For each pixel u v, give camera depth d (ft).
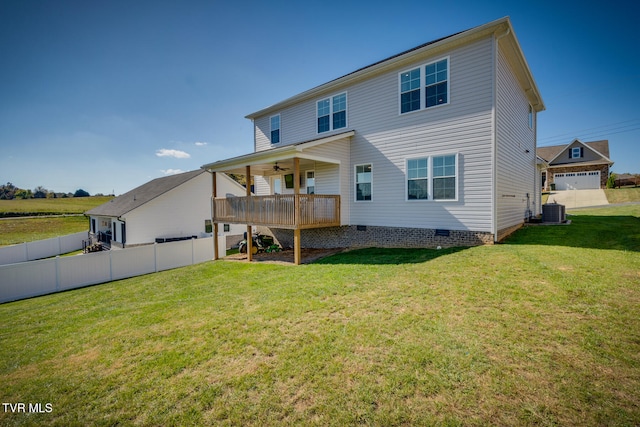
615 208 59.11
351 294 17.07
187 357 11.60
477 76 27.40
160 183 74.02
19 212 116.67
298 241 30.37
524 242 26.48
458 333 11.43
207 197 66.44
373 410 7.80
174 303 20.10
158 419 8.20
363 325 12.87
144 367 11.13
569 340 10.34
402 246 32.96
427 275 18.92
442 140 29.71
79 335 15.62
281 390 9.01
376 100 34.94
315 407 8.13
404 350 10.57
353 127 37.24
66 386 10.27
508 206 30.89
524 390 8.08
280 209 32.17
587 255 20.48
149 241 57.57
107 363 11.76
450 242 29.43
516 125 34.78
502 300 14.07
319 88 39.78
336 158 35.63
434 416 7.42
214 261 40.11
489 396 7.95
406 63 32.04
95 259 36.63
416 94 31.50
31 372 11.63
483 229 27.35
